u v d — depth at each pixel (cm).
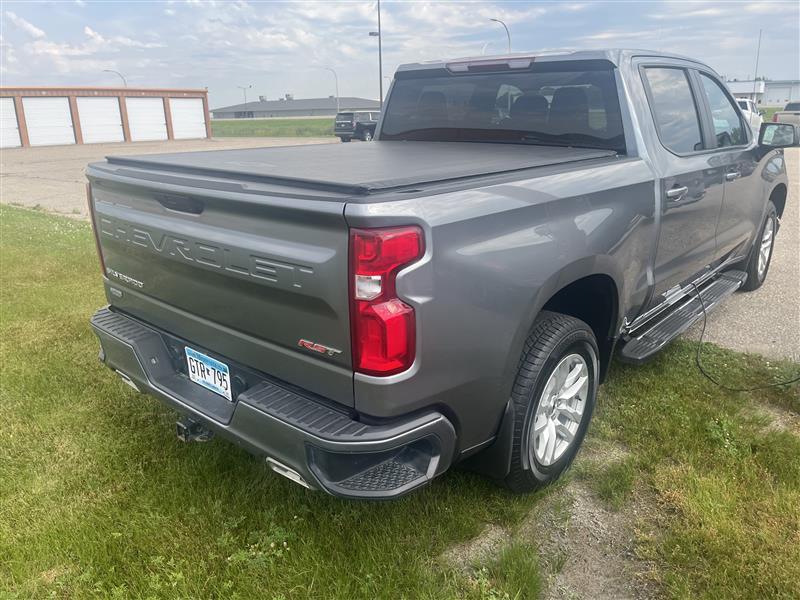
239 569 243
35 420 356
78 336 481
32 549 255
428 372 213
